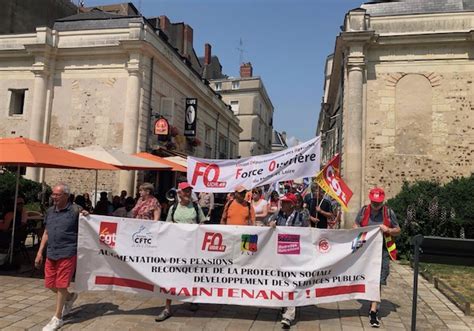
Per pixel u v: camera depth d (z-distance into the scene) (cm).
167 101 1927
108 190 1730
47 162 742
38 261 531
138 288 567
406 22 1566
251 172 733
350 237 577
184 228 571
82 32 1798
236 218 687
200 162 756
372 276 573
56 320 508
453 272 947
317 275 565
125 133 1697
